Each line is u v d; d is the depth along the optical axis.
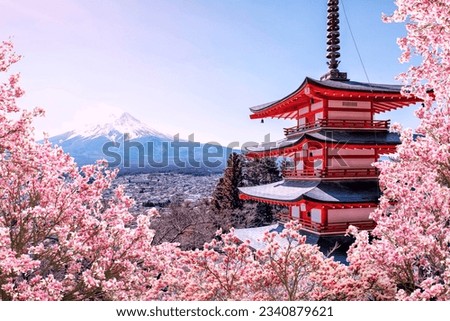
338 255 23.56
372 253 10.51
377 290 10.81
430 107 11.22
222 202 56.34
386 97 26.77
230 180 55.12
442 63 9.91
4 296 8.37
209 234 40.31
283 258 11.02
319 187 25.83
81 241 9.62
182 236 39.28
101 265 9.34
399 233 10.34
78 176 10.29
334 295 10.52
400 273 11.03
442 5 8.27
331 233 24.81
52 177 10.16
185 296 10.59
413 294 8.23
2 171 9.87
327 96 26.53
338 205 24.03
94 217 10.43
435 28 8.97
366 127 26.83
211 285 10.84
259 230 31.23
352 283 10.30
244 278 10.91
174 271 11.27
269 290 11.50
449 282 8.00
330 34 30.89
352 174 26.34
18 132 9.77
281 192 28.78
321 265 10.95
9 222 9.79
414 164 11.91
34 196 10.10
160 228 38.25
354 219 25.81
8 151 9.77
